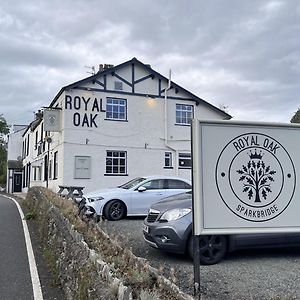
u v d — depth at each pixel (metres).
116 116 22.61
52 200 11.09
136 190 12.96
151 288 3.84
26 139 40.47
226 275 6.12
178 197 7.98
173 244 6.90
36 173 31.72
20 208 17.44
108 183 21.84
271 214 5.33
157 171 23.17
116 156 22.31
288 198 5.43
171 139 23.78
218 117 25.48
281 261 7.12
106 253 5.20
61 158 21.44
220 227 5.15
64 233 7.19
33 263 7.63
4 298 5.66
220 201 5.20
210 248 6.86
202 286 5.49
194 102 24.86
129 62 23.06
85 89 21.95
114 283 3.84
